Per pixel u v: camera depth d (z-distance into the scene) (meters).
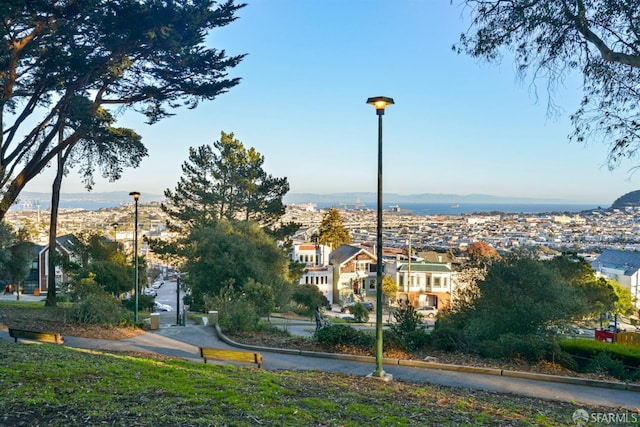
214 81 18.95
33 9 14.91
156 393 8.41
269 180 46.00
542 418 8.55
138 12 15.77
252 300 27.16
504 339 14.66
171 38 16.39
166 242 40.16
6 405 7.22
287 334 19.95
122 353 14.62
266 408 7.89
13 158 18.98
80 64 17.06
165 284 102.00
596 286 33.34
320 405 8.37
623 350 14.05
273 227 46.56
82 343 16.86
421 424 7.60
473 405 9.42
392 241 171.12
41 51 16.42
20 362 10.52
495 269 16.88
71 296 27.14
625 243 160.12
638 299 69.31
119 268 31.53
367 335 16.14
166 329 21.44
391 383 11.55
